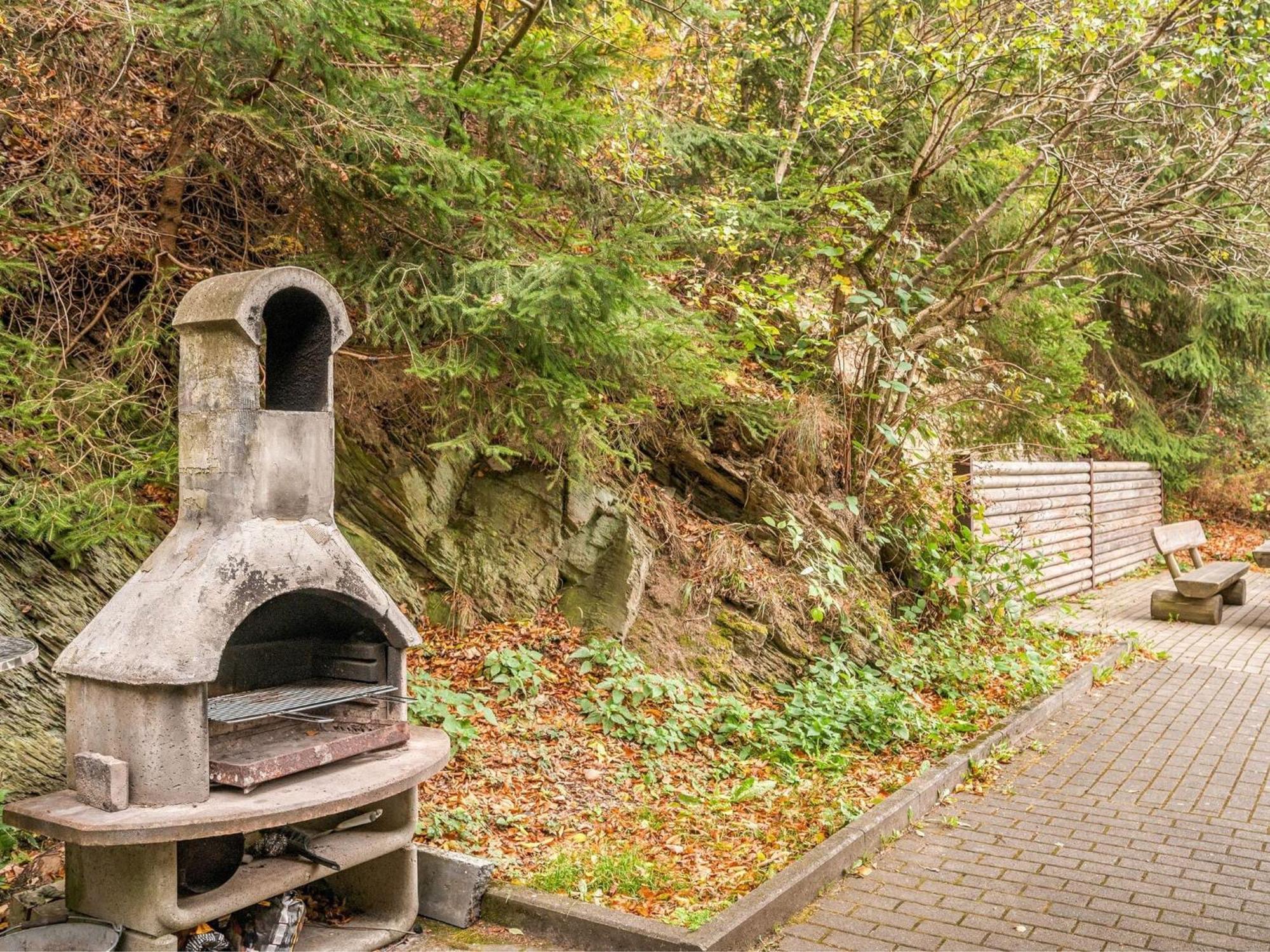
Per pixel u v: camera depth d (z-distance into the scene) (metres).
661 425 8.55
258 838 3.86
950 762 6.12
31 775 4.34
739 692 7.10
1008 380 11.52
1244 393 19.89
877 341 8.66
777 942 4.00
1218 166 9.80
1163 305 18.08
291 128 5.36
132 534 4.83
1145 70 8.38
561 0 7.01
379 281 5.88
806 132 10.31
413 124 5.65
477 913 4.10
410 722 5.43
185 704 3.21
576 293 5.29
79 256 5.66
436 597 6.76
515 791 5.24
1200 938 4.11
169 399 5.62
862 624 8.14
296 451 3.68
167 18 4.56
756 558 8.03
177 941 3.40
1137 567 16.44
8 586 4.64
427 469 6.95
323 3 4.65
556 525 7.35
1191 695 8.41
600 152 8.05
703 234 8.44
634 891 4.25
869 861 4.87
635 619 7.23
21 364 4.89
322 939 3.79
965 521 10.27
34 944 3.18
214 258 6.38
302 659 4.23
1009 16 8.76
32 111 5.35
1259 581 15.81
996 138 11.13
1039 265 10.60
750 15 10.23
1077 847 5.08
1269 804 5.77
